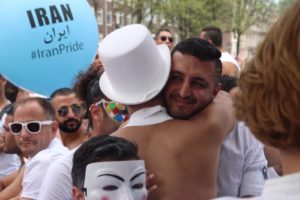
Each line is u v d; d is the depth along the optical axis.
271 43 0.90
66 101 2.82
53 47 4.25
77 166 1.57
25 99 2.74
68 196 1.84
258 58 0.92
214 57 1.62
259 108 0.90
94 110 2.05
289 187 0.87
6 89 4.42
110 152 1.50
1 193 2.74
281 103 0.86
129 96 1.67
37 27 4.20
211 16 31.73
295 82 0.84
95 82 2.17
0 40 4.17
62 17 4.31
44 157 2.36
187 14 30.22
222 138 1.68
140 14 28.95
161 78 1.64
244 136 2.01
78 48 4.40
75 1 4.49
